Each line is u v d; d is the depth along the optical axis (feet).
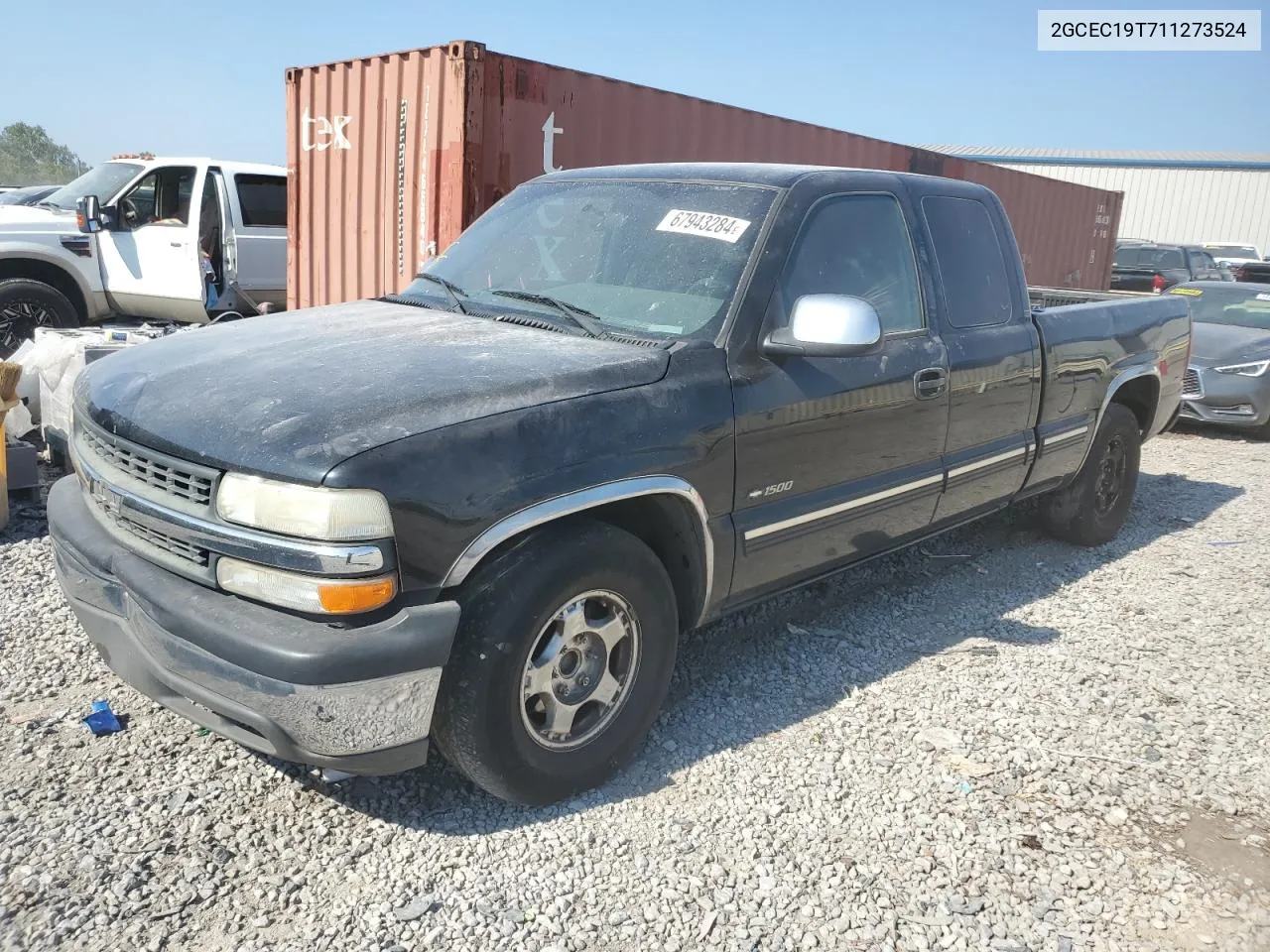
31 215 31.71
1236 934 8.63
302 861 8.96
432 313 12.01
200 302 31.96
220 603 8.41
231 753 10.52
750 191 12.16
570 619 9.54
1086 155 143.84
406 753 8.63
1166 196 133.49
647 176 13.20
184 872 8.71
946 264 14.15
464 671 8.83
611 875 8.98
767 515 11.40
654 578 10.21
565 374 9.67
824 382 11.71
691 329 10.93
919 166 39.40
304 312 12.45
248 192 33.14
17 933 7.88
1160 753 11.51
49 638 12.87
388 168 24.68
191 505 8.62
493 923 8.30
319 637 8.02
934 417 13.52
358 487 8.00
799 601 15.70
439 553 8.42
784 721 11.88
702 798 10.22
